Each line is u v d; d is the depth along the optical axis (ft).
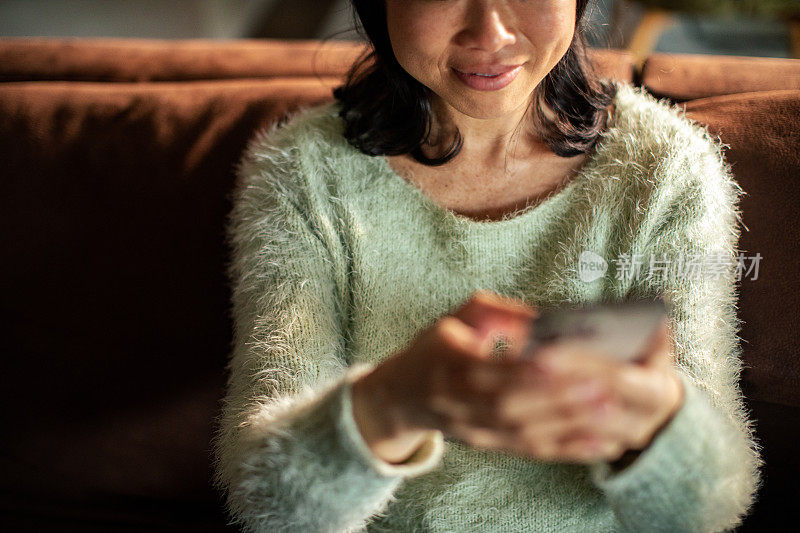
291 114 2.72
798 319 2.28
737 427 1.92
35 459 2.76
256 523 1.78
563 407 1.31
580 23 2.12
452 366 1.33
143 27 10.11
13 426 2.72
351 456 1.55
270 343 2.02
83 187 2.70
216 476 2.10
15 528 2.82
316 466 1.61
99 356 2.67
